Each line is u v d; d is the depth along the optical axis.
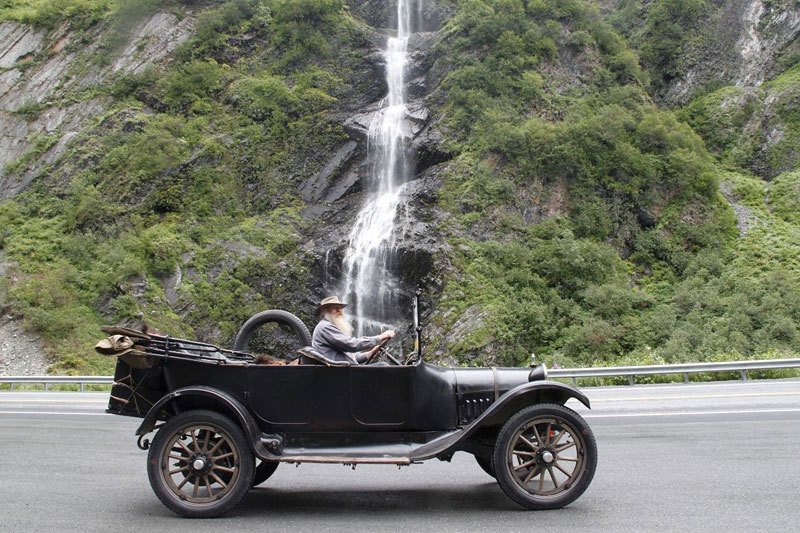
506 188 31.25
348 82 39.03
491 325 25.83
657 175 33.44
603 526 5.11
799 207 35.00
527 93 35.38
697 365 17.70
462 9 39.88
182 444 5.75
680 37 46.59
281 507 5.95
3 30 43.09
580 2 40.28
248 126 36.75
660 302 28.58
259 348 29.09
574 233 31.14
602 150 33.22
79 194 34.22
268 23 41.25
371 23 44.69
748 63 45.31
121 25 41.50
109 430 11.09
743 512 5.40
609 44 39.84
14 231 33.16
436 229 30.19
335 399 5.93
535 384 5.78
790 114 41.06
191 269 30.91
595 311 27.17
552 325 26.72
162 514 5.64
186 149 35.25
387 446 5.93
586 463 5.73
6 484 6.87
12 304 28.66
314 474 7.65
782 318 24.89
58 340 27.12
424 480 7.20
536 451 5.75
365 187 35.34
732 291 28.12
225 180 34.75
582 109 35.66
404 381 5.96
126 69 40.00
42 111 39.56
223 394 5.74
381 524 5.30
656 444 8.59
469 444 6.09
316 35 40.12
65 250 31.91
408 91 38.22
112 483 6.92
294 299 30.61
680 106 44.97
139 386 5.96
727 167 40.88
